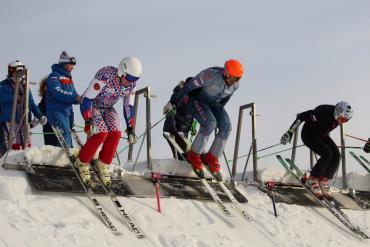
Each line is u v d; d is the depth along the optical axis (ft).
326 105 50.75
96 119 38.11
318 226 45.91
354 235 47.14
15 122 41.98
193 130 53.42
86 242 32.09
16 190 35.04
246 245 38.81
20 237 30.14
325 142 51.21
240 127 54.24
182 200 41.91
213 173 46.16
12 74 42.01
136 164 51.67
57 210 34.71
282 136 50.42
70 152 39.83
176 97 46.19
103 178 38.78
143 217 37.60
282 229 43.24
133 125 40.63
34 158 38.17
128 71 37.81
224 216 42.14
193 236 37.09
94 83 37.65
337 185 63.36
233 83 44.14
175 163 45.65
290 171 51.88
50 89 41.93
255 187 49.55
